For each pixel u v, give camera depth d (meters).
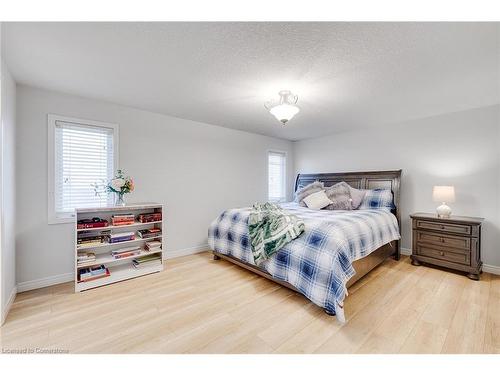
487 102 2.88
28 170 2.45
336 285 1.86
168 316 1.95
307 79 2.26
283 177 5.44
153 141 3.37
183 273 2.92
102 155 2.96
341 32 1.56
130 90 2.57
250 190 4.71
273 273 2.39
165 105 3.06
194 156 3.84
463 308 2.06
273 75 2.18
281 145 5.34
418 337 1.67
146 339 1.66
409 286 2.51
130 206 2.83
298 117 3.57
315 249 2.09
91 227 2.58
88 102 2.81
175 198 3.62
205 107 3.13
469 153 3.13
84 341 1.64
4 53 1.82
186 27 1.53
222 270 3.03
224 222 3.29
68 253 2.69
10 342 1.63
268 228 2.54
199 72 2.14
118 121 3.04
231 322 1.87
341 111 3.26
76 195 2.78
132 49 1.78
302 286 2.07
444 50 1.76
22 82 2.36
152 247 2.99
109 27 1.52
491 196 2.96
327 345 1.60
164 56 1.88
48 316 1.95
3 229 1.89
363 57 1.86
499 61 1.92
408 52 1.79
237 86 2.44
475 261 2.69
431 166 3.47
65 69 2.10
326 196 3.86
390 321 1.87
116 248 3.00
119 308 2.08
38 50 1.79
